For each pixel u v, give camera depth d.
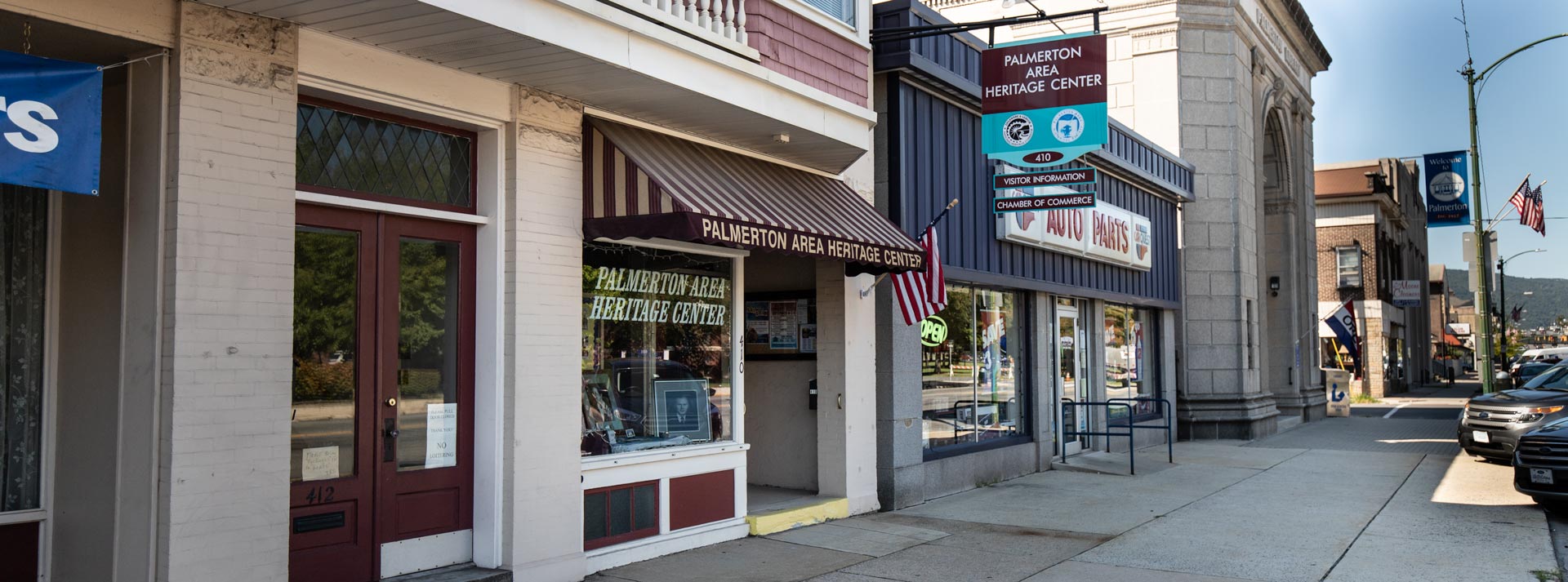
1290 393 25.64
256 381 5.70
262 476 5.72
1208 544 9.29
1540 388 15.81
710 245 9.16
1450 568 8.36
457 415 7.21
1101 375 16.83
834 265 10.59
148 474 5.39
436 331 7.15
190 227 5.43
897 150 11.16
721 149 9.38
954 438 12.66
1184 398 20.75
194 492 5.42
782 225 8.13
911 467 11.29
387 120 6.84
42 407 5.86
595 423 8.30
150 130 5.48
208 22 5.56
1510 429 14.82
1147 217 18.67
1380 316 41.84
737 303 9.74
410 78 6.63
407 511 6.89
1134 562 8.55
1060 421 15.30
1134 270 18.09
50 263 5.89
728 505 9.35
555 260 7.48
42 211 5.94
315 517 6.36
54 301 5.90
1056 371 15.33
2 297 5.75
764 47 8.64
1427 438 20.81
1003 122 10.95
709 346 9.47
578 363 7.64
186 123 5.43
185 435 5.38
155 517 5.38
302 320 6.38
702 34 7.88
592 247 8.39
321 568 6.37
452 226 7.22
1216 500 11.95
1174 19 21.02
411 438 6.94
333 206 6.48
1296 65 27.11
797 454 10.97
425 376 7.05
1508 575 8.12
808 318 10.88
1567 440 10.73
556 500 7.43
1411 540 9.54
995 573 8.14
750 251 9.61
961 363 12.92
